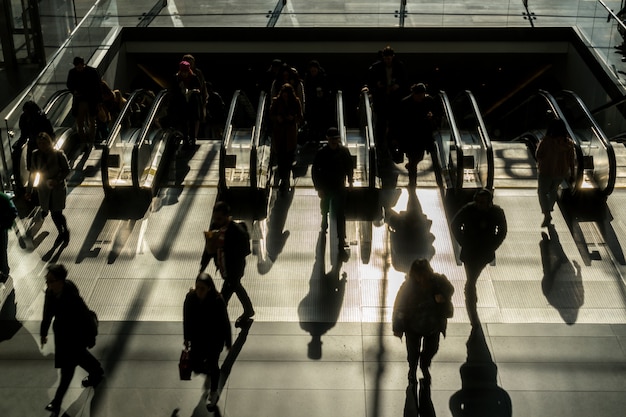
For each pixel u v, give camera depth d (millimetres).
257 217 11422
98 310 9258
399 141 11469
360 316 9172
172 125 14156
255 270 10070
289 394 7863
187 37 19328
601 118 16500
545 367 8281
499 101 23484
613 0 19359
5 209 9477
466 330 8875
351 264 10234
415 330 7422
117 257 10398
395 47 19344
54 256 10398
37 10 16812
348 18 19750
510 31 19156
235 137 12875
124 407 7688
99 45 17844
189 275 10008
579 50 18594
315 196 12055
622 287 9789
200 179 12602
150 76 22422
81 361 7699
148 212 11547
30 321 9094
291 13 19984
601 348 8594
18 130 12242
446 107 12727
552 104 12891
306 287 9727
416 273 7199
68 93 14047
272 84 13438
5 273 9781
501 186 12328
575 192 11602
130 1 20234
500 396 7848
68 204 11719
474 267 8859
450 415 7582
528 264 10234
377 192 11680
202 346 7363
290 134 11922
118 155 12180
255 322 9008
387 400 7785
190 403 7746
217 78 23062
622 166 13141
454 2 20328
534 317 9164
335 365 8289
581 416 7602
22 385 8023
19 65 17188
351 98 23078
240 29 19219
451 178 12164
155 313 9227
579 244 10727
